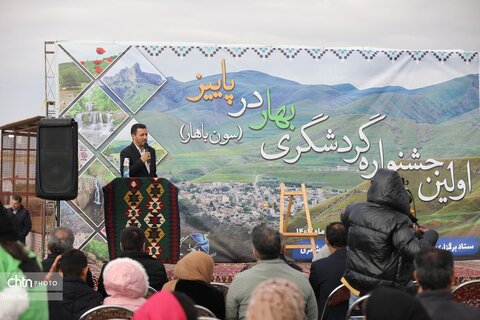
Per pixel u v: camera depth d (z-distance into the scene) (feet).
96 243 31.09
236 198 32.27
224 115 32.37
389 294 9.27
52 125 23.91
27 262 11.26
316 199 32.81
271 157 32.60
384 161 33.40
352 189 33.09
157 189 25.34
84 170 31.24
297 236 30.27
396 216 17.25
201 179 32.12
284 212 32.40
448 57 33.96
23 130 42.04
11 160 44.88
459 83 34.06
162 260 25.16
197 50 32.22
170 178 31.94
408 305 9.16
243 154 32.42
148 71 31.83
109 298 15.55
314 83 33.04
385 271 17.19
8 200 44.60
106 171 31.37
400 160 33.55
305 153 32.83
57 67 31.24
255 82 32.63
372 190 17.65
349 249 17.81
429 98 33.81
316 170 32.89
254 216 32.32
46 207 35.27
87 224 31.12
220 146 32.27
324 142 33.04
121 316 14.82
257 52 32.65
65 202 31.09
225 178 32.24
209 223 32.07
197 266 16.75
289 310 9.05
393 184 17.40
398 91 33.60
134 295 15.57
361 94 33.32
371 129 33.35
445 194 33.76
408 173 33.58
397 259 17.25
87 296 16.20
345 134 33.19
